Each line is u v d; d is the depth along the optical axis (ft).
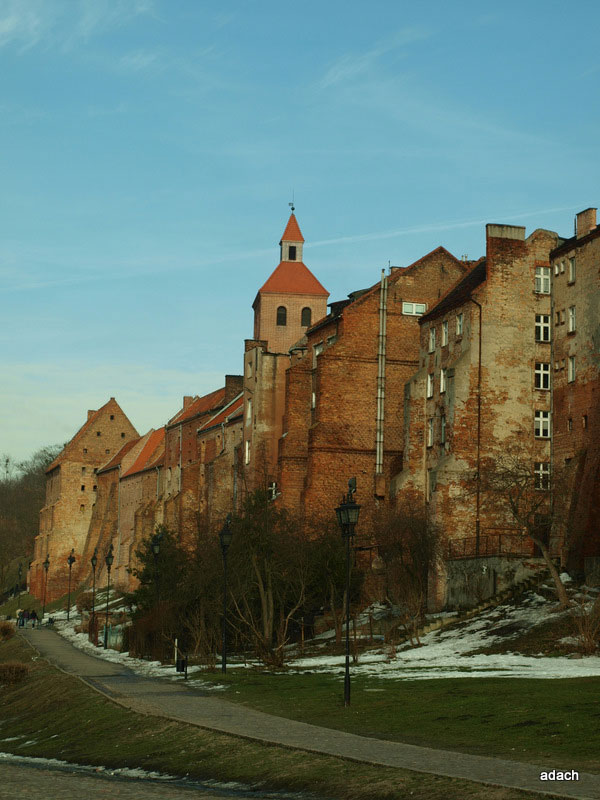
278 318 463.83
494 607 193.26
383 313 278.87
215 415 391.24
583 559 193.57
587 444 207.82
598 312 209.15
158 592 207.72
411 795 65.36
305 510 265.34
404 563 220.02
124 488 507.30
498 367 231.91
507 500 211.00
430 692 112.06
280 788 74.79
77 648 264.72
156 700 124.98
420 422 247.70
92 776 89.51
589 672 125.08
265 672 159.33
